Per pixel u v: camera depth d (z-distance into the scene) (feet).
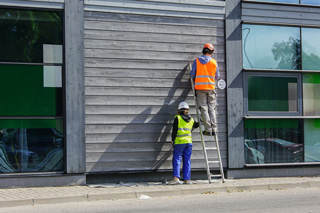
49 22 32.55
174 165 33.40
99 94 33.17
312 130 38.47
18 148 31.58
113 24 33.71
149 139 34.24
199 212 24.44
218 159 35.86
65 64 32.42
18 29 31.94
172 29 35.17
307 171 38.17
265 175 37.14
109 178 33.73
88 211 24.88
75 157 32.42
